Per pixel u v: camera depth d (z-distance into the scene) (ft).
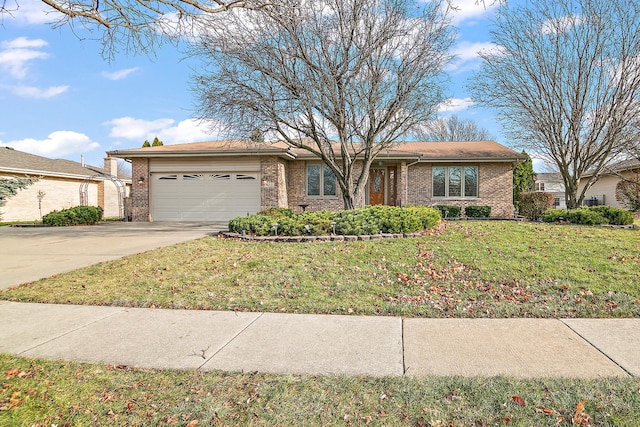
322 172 59.16
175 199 57.06
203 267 22.59
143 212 56.90
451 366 10.47
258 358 11.19
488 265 21.17
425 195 58.95
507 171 57.82
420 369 10.32
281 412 8.39
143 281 20.07
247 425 7.97
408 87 38.47
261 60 35.68
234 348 11.94
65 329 13.75
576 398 8.66
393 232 30.91
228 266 22.53
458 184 58.80
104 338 12.87
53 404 8.77
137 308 16.20
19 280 20.72
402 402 8.70
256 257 24.49
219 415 8.30
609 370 10.07
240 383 9.69
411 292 17.60
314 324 14.01
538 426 7.74
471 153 58.03
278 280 19.62
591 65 45.91
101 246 31.55
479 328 13.32
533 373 9.96
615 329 13.03
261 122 37.55
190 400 8.91
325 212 35.55
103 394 9.21
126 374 10.23
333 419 8.12
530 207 51.21
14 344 12.39
